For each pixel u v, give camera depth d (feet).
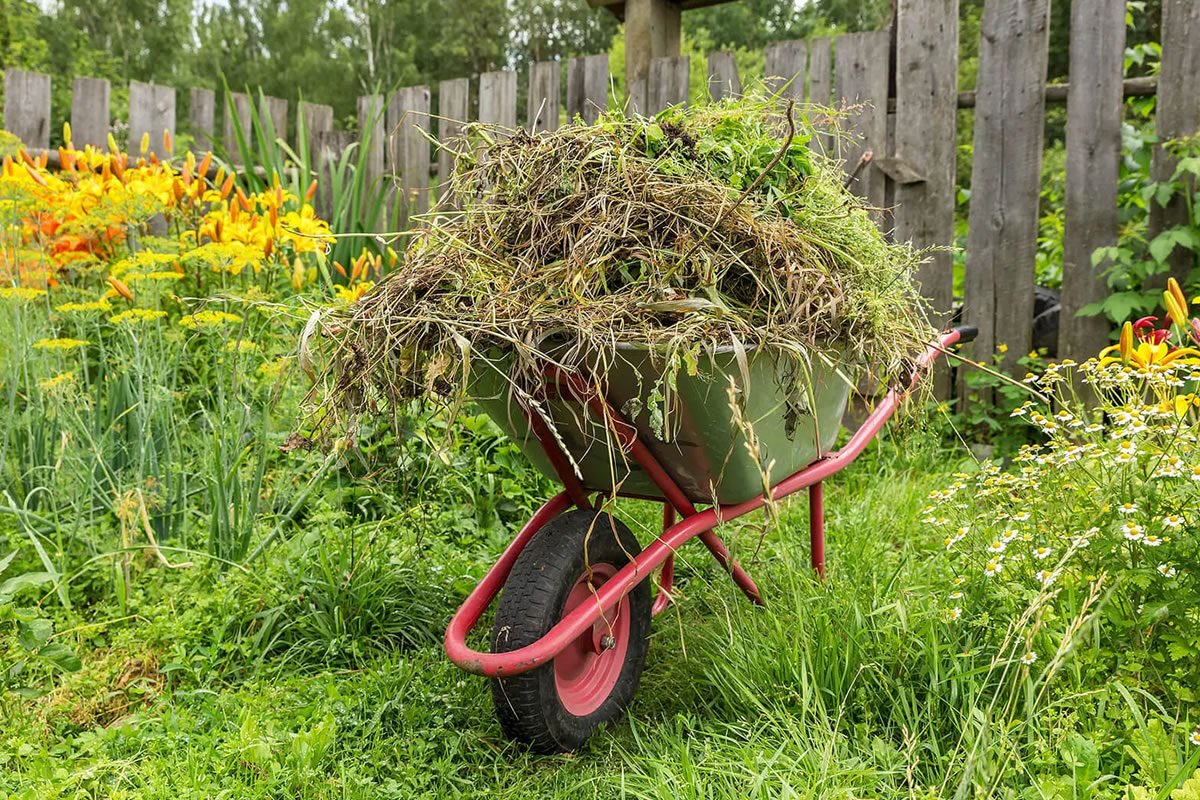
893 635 6.52
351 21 106.32
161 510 9.10
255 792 5.61
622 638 6.87
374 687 6.93
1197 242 11.23
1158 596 5.73
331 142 18.22
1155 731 4.99
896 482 11.44
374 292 6.04
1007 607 6.19
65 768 5.86
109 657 7.45
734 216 5.95
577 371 5.35
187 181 12.17
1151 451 6.01
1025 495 6.93
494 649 5.90
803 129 7.31
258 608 8.02
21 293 9.21
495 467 10.75
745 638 6.82
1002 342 12.82
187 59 103.14
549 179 6.35
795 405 6.21
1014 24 12.32
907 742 5.49
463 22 104.58
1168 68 11.50
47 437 9.60
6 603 7.61
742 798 5.17
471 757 6.32
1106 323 12.19
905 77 13.14
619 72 61.11
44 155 12.54
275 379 9.29
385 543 8.79
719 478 6.32
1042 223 15.31
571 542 6.17
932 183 13.14
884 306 6.40
